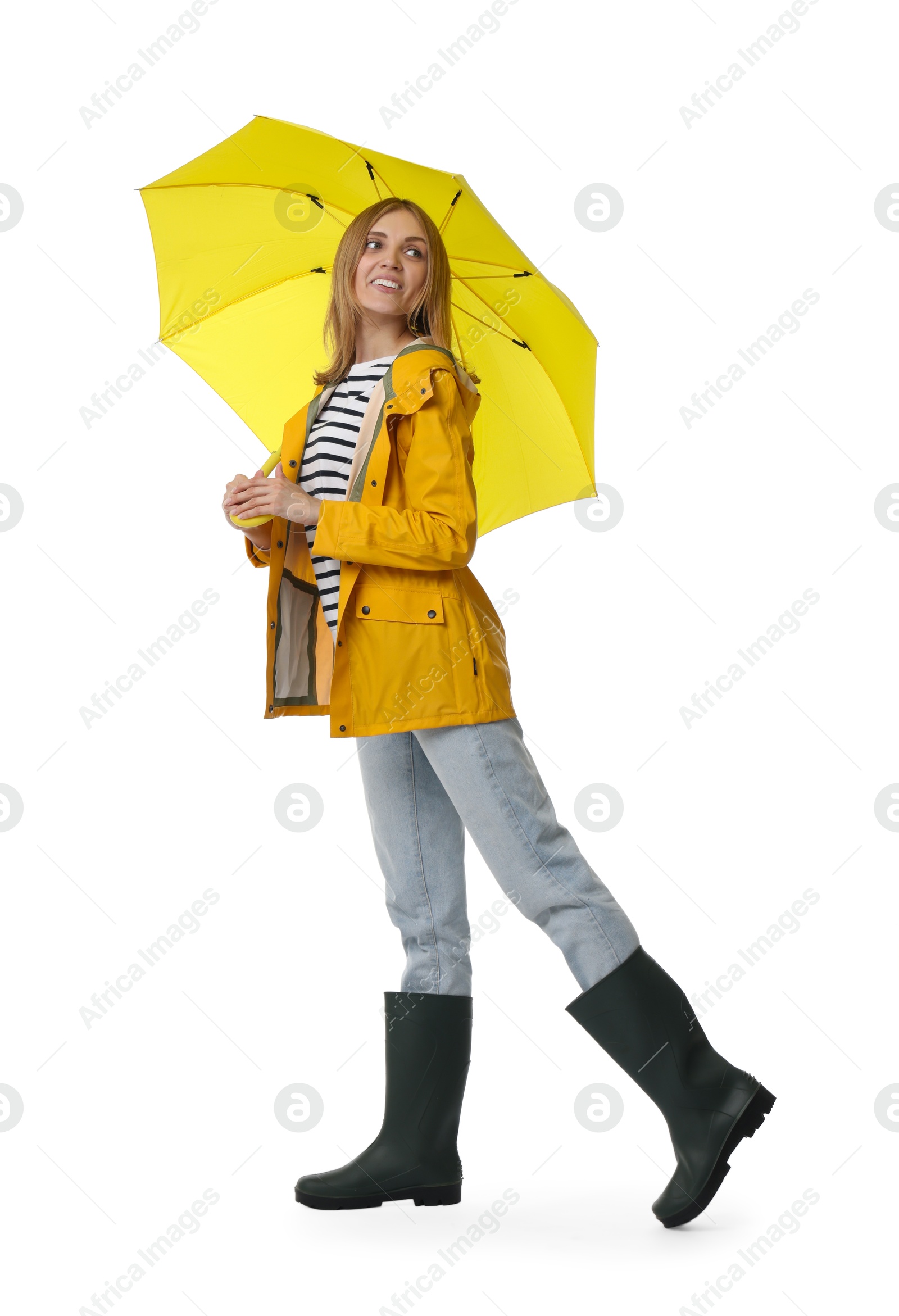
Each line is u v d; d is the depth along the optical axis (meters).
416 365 2.56
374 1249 2.53
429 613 2.54
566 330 2.74
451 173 2.58
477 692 2.57
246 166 2.84
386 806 2.85
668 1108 2.59
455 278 2.85
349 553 2.44
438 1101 2.79
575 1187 2.92
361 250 2.68
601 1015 2.58
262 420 3.08
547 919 2.63
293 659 2.81
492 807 2.58
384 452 2.54
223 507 2.54
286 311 3.05
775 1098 2.60
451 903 2.85
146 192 2.92
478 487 3.07
